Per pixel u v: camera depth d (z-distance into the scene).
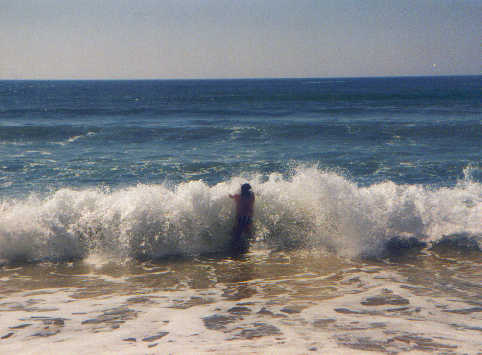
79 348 3.20
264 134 19.73
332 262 5.81
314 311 4.07
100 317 3.95
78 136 19.16
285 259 5.96
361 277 5.21
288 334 3.44
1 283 5.06
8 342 3.35
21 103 46.69
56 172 12.50
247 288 4.85
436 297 4.48
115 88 110.56
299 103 43.56
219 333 3.50
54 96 66.25
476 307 4.17
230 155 15.27
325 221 6.78
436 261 5.80
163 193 6.87
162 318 3.91
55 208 6.45
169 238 6.39
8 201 9.56
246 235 6.64
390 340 3.28
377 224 6.72
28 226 6.20
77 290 4.81
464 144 17.05
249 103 44.59
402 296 4.52
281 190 7.19
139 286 4.95
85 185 11.21
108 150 16.22
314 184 7.11
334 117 27.89
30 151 15.89
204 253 6.28
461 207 7.15
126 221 6.37
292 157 14.85
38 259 5.95
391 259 5.91
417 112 30.61
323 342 3.23
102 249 6.21
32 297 4.58
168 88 107.00
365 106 37.94
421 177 12.02
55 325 3.74
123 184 11.39
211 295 4.61
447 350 3.07
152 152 15.83
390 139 18.41
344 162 13.98
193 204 6.66
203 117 28.78
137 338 3.41
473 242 6.44
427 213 6.97
